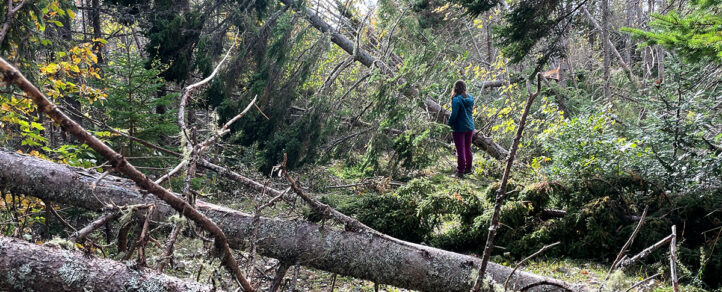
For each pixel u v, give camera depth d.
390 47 11.26
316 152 10.92
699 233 5.03
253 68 12.23
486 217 5.86
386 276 3.32
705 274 4.47
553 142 6.72
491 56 17.91
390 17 11.61
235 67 11.59
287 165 10.39
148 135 6.43
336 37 11.78
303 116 10.55
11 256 2.13
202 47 11.41
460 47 15.04
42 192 3.40
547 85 13.39
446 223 7.09
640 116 8.80
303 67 11.26
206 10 11.88
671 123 5.73
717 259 4.44
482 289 3.17
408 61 9.36
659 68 14.81
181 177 6.33
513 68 18.41
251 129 11.21
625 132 6.89
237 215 3.52
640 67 20.66
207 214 3.53
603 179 5.75
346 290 4.75
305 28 11.50
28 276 2.12
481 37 20.39
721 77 7.00
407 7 11.84
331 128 10.59
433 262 3.29
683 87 5.92
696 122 5.62
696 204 5.05
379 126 9.73
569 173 6.09
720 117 6.47
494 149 9.91
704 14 5.45
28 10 4.34
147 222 2.32
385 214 6.15
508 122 9.48
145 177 1.89
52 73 4.99
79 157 5.34
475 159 12.14
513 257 5.70
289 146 10.22
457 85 8.05
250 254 2.88
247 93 11.20
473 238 6.00
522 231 5.85
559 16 9.73
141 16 11.91
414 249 3.34
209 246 2.35
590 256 5.39
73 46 5.32
